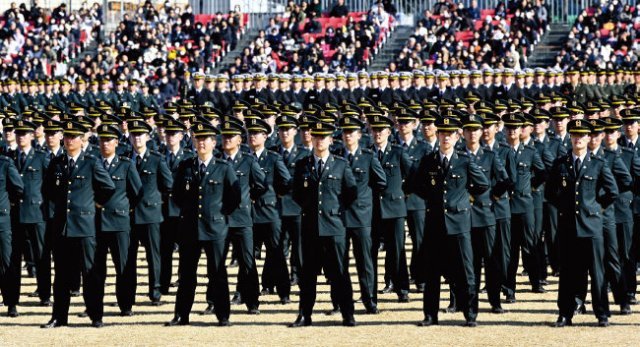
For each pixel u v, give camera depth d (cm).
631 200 3156
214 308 2961
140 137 3325
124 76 7212
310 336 2777
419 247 3406
